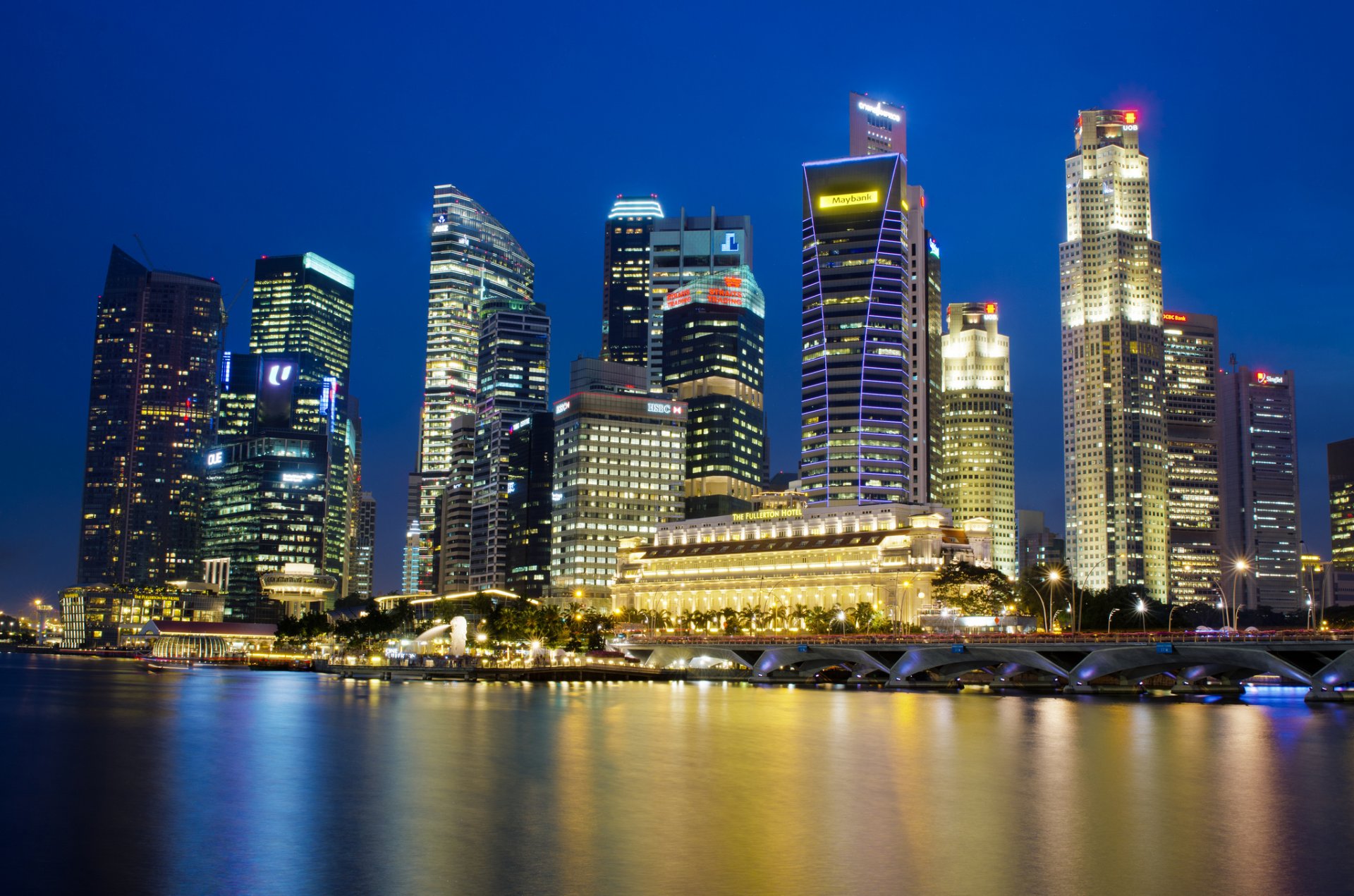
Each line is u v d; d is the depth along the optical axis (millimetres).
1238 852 85875
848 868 80750
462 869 80750
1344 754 142000
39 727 174750
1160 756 139375
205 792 111500
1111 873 79625
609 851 85812
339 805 104500
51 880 78250
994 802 107125
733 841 89250
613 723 182000
